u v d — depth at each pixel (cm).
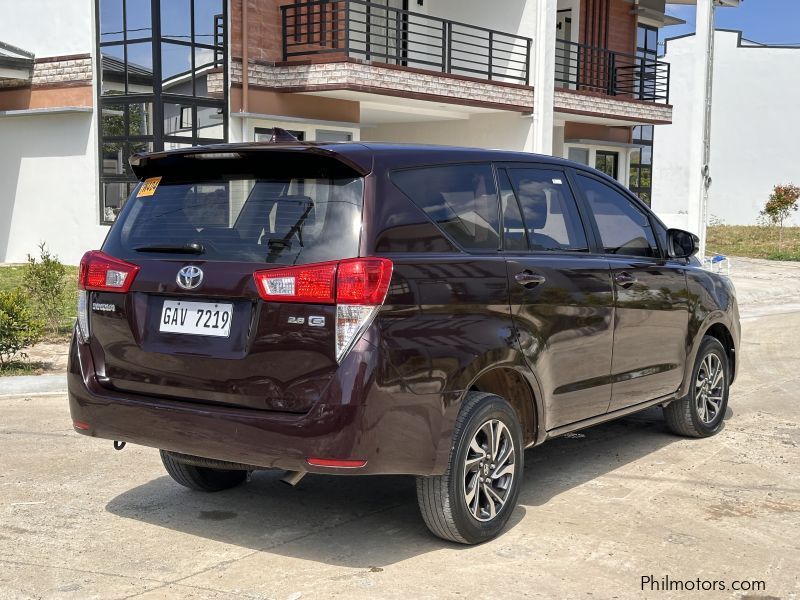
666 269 593
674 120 3831
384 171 410
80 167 1814
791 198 3388
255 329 394
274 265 395
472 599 380
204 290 407
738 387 863
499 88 1989
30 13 1839
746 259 2522
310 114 1841
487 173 473
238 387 399
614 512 496
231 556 429
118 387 438
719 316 651
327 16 1881
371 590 388
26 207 1903
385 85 1748
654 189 3906
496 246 461
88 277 448
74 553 432
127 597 381
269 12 1775
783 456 614
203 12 1706
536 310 467
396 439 390
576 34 2514
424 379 398
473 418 426
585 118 2388
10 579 400
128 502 509
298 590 388
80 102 1792
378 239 396
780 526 477
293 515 488
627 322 544
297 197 410
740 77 4244
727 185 4312
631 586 397
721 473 573
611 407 544
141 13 1689
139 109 1717
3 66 1803
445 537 436
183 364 413
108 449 619
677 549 442
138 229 446
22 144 1895
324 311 382
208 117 1731
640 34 2833
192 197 438
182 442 411
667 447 636
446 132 2255
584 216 537
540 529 468
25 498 513
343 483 547
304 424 379
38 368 881
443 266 418
